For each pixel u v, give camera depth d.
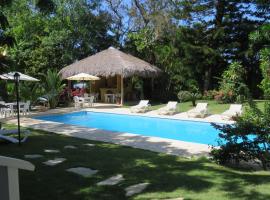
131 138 11.09
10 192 1.99
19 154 8.27
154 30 29.38
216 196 5.17
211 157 8.20
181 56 27.83
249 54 24.70
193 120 16.61
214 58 25.86
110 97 27.38
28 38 30.69
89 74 24.92
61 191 5.50
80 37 32.41
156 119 18.34
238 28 25.61
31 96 21.31
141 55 32.16
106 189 5.60
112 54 25.70
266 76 18.09
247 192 5.36
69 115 20.67
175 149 9.36
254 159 7.56
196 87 26.28
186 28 26.86
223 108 19.89
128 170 6.78
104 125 17.39
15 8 29.28
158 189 5.57
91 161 7.54
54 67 29.47
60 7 30.55
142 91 28.38
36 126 13.86
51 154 8.27
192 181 6.00
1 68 6.77
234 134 7.51
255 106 8.05
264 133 7.43
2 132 10.37
